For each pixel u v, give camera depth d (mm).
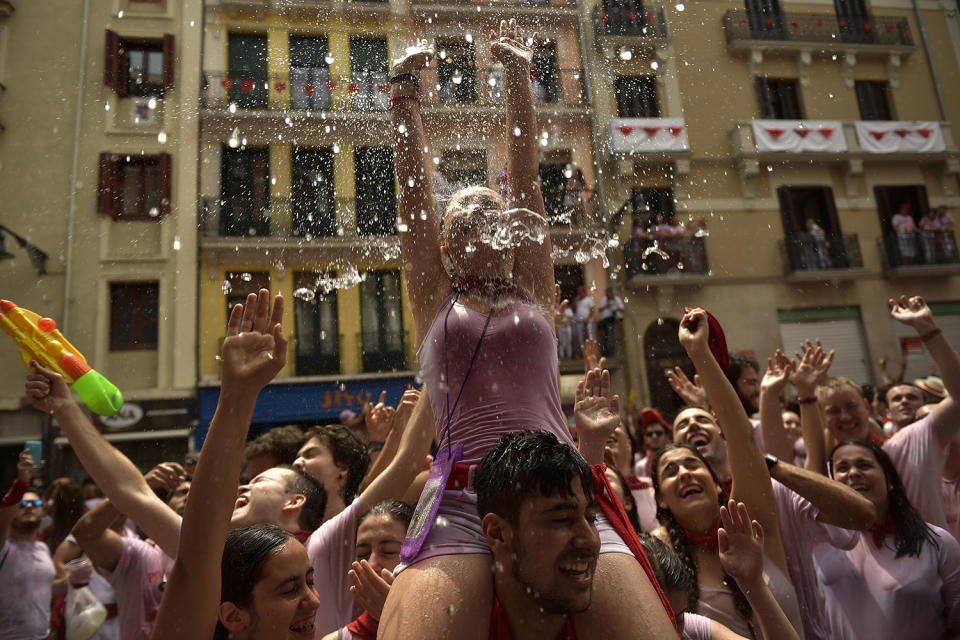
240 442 1346
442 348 1548
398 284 12000
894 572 2451
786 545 2416
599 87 11617
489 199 1687
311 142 11328
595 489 1482
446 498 1424
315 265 11766
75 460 10906
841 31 14148
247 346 1380
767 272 13070
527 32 10805
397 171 1809
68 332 10883
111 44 11477
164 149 11391
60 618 3988
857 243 13641
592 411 1804
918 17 14906
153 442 11297
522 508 1221
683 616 1892
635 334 12164
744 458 2098
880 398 5355
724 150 13055
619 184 11945
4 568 3551
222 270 11555
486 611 1271
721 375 2139
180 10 11727
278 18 11453
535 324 1565
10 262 10836
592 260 11867
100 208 11188
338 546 2105
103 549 2928
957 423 2941
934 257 13664
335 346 11844
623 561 1342
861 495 2375
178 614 1249
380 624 1302
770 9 13953
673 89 12508
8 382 10766
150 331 11398
